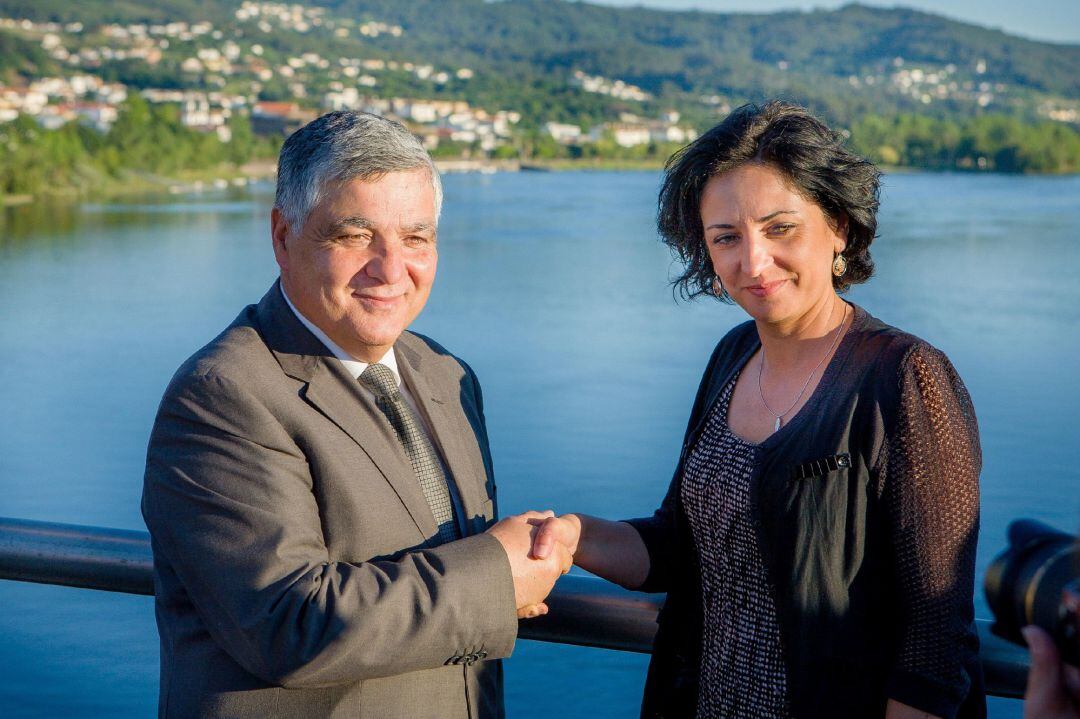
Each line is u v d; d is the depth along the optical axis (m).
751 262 1.61
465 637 1.55
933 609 1.48
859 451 1.53
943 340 27.03
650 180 126.69
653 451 17.05
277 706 1.56
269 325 1.70
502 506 14.53
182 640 1.61
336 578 1.53
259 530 1.53
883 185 1.66
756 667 1.62
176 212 75.38
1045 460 16.06
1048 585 0.87
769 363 1.71
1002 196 92.44
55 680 6.72
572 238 55.75
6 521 1.90
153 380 23.11
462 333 28.41
